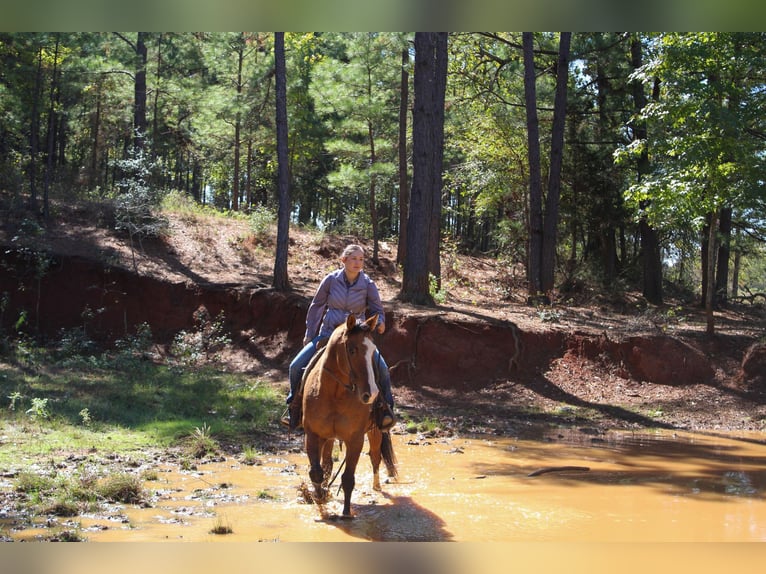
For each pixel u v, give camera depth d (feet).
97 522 21.17
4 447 30.76
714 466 33.24
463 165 91.15
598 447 38.60
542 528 21.75
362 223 110.52
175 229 75.41
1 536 19.35
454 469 31.91
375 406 24.76
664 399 52.54
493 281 83.10
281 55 64.13
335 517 22.85
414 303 61.87
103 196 79.30
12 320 61.41
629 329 59.57
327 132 105.29
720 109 49.14
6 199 72.90
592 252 97.30
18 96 76.02
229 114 94.48
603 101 89.35
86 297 63.67
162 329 62.85
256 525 21.63
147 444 34.24
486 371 55.62
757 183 52.06
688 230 83.41
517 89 87.40
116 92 102.12
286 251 65.21
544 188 88.94
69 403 40.37
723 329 63.46
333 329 25.66
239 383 52.47
